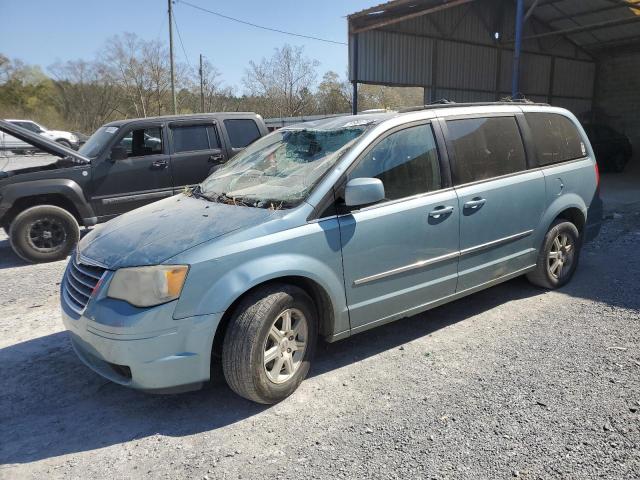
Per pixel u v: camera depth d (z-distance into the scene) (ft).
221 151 27.48
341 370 12.28
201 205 12.26
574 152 17.26
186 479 8.75
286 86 139.23
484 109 14.82
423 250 12.75
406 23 54.39
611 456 8.86
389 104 136.36
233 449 9.50
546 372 11.79
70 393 11.73
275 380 10.70
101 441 9.93
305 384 11.69
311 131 13.50
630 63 74.69
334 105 142.72
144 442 9.84
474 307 15.97
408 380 11.69
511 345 13.25
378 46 53.16
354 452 9.24
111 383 12.12
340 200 11.44
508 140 15.11
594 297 16.40
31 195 22.95
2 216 22.70
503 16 62.54
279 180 12.19
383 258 12.03
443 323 14.84
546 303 16.06
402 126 12.75
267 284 10.61
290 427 10.09
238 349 10.07
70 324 10.60
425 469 8.71
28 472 9.08
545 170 15.93
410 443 9.42
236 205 11.71
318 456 9.18
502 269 15.01
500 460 8.87
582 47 74.13
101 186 24.48
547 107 16.80
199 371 9.94
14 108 169.07
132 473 8.96
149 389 9.80
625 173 58.49
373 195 11.00
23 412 11.00
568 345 13.12
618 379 11.35
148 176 25.59
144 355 9.55
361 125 12.65
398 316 12.77
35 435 10.18
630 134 75.97
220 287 9.87
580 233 17.70
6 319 16.33
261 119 29.37
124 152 24.57
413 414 10.33
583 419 9.93
